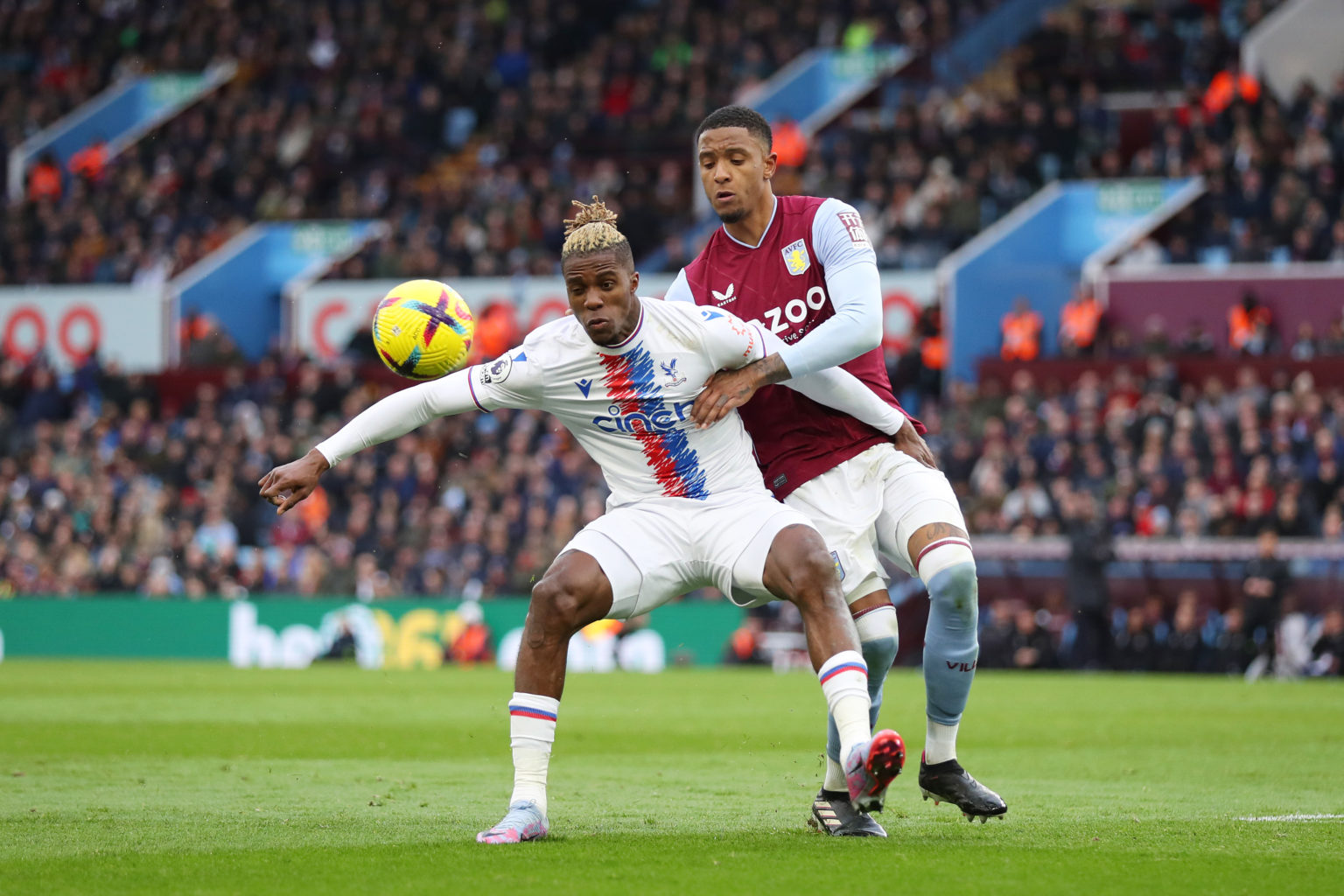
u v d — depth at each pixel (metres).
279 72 96.56
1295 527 50.66
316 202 87.88
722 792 19.73
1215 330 63.47
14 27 103.50
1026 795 19.30
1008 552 52.97
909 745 26.69
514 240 77.88
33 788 19.91
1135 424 56.19
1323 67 77.69
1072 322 64.44
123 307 77.94
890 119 84.25
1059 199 72.56
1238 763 23.64
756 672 51.16
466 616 55.22
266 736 28.06
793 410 16.36
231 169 89.31
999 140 76.12
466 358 15.84
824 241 16.14
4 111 98.19
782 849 14.10
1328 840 14.87
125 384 72.69
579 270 14.20
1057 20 89.44
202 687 42.00
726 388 14.72
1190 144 74.06
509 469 61.75
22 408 74.25
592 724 30.89
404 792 19.61
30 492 67.31
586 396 14.87
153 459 67.69
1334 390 56.75
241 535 63.41
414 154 88.94
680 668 53.81
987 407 60.44
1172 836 15.25
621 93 91.50
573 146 88.12
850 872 12.65
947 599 15.46
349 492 63.75
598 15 99.06
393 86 92.44
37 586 63.00
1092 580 50.31
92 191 90.19
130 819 16.66
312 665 56.03
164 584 61.09
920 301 67.62
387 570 59.88
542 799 14.88
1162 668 50.25
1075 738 28.09
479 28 95.50
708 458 15.02
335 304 75.81
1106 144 78.19
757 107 86.50
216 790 19.73
